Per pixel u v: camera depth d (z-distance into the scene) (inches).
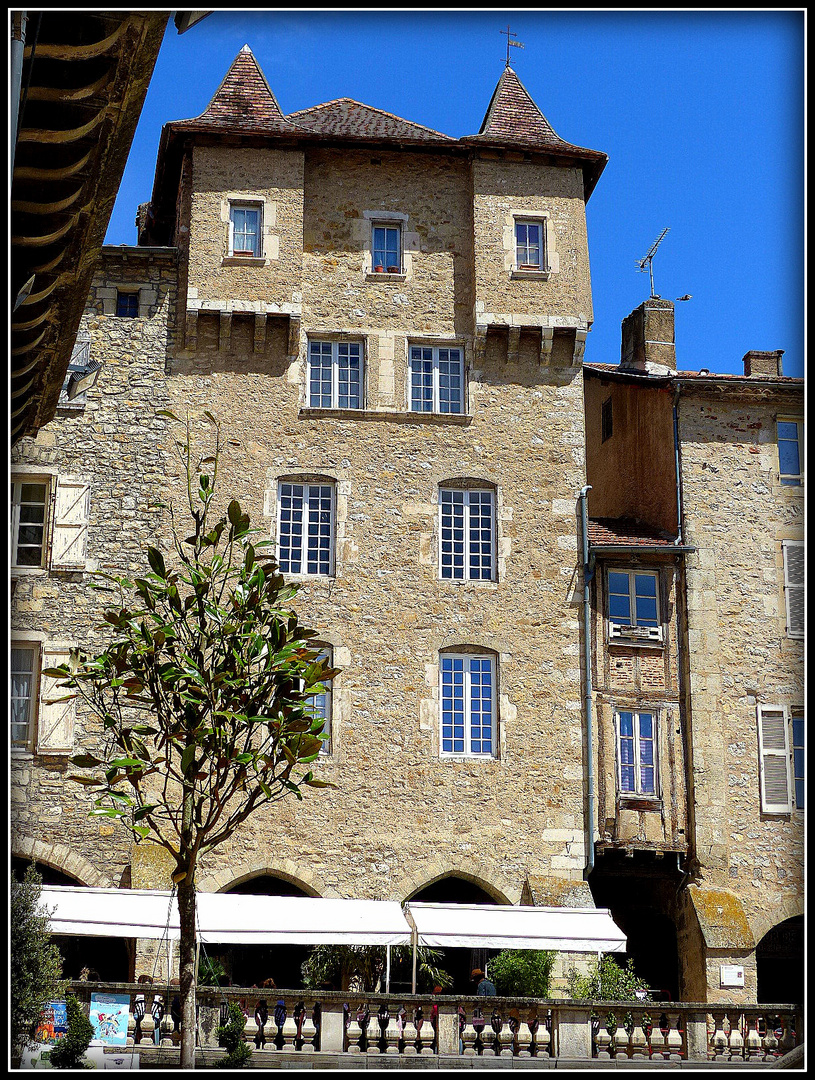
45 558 1216.8
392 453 1289.4
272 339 1296.8
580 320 1333.7
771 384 1349.7
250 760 823.1
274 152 1323.8
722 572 1320.1
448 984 1128.2
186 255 1302.9
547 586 1279.5
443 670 1251.2
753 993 1211.2
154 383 1273.4
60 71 777.6
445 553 1280.8
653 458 1389.0
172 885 1142.3
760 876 1259.2
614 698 1278.3
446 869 1199.6
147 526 1239.5
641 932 1316.4
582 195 1369.3
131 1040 936.9
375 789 1208.2
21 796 1159.6
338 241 1336.1
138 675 868.6
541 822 1224.2
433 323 1330.0
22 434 1056.2
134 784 841.5
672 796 1267.2
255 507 1258.6
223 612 887.7
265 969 1259.8
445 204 1359.5
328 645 1236.5
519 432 1314.0
